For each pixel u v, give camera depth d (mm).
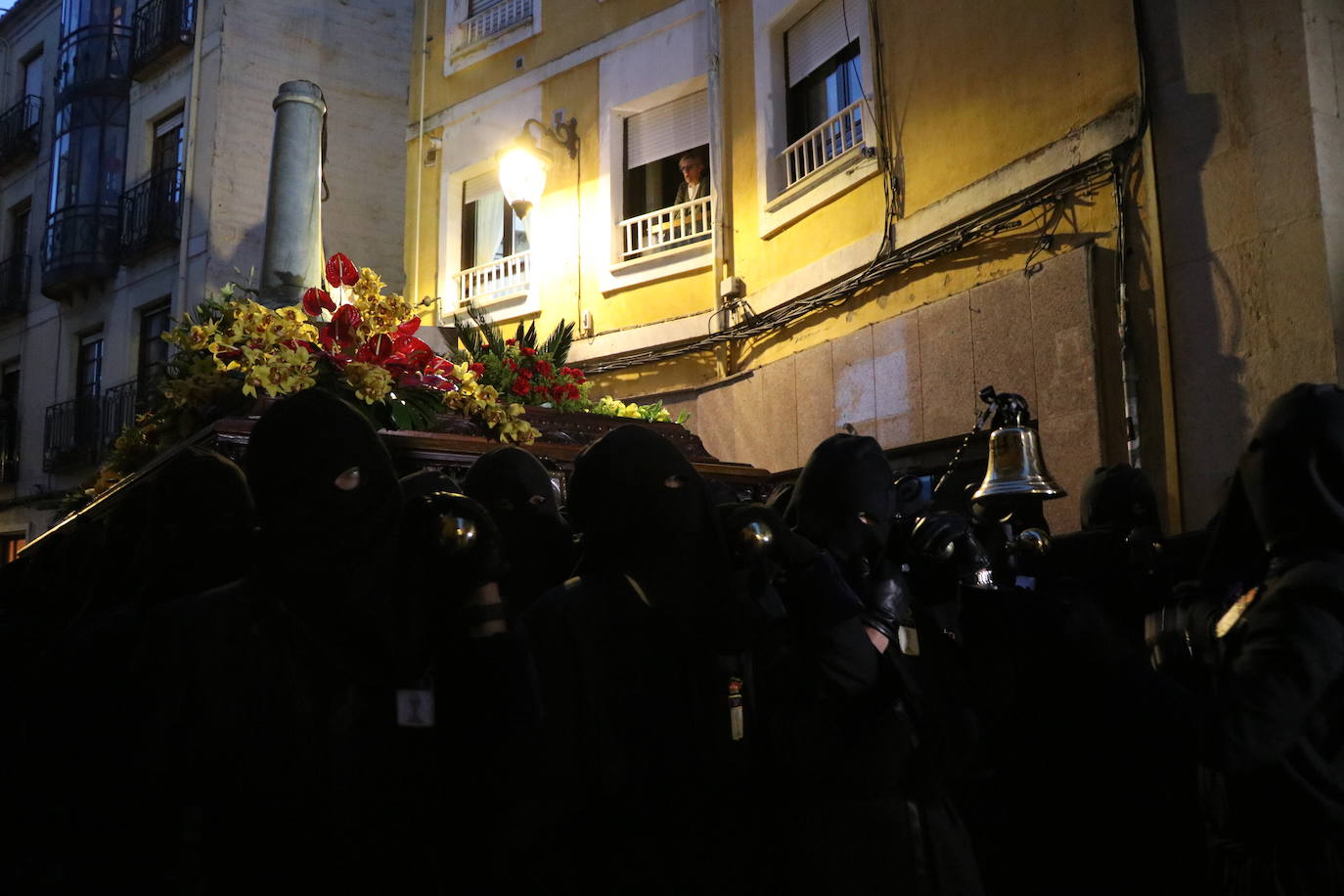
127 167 15391
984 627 1886
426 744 1581
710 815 1815
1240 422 5203
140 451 4270
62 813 1819
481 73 12625
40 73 18422
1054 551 3400
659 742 1754
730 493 3322
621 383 10602
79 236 15242
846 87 8812
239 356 3592
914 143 7711
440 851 1616
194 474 2248
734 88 9961
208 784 1520
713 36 10102
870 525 2061
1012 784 3182
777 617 1923
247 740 1513
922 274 7547
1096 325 6055
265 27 13484
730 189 9914
